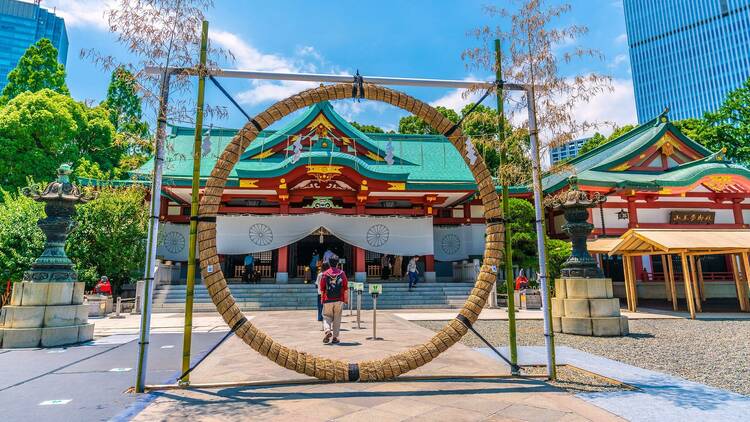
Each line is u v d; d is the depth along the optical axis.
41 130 23.78
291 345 8.03
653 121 24.56
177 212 22.64
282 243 20.61
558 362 6.41
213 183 5.26
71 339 8.45
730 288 21.44
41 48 30.00
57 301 8.53
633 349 7.89
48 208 8.96
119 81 5.30
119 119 6.03
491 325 11.70
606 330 9.66
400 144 24.81
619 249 15.53
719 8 90.00
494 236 5.70
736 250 13.52
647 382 5.15
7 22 109.75
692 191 22.38
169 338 9.21
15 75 29.02
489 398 4.52
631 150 22.92
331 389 4.93
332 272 8.41
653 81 101.19
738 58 87.06
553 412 4.02
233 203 22.53
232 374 5.72
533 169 5.74
